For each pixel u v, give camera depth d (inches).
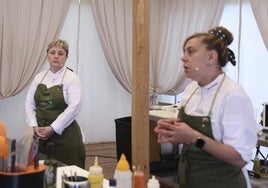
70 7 212.2
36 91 112.3
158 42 239.1
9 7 186.9
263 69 182.4
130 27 223.9
